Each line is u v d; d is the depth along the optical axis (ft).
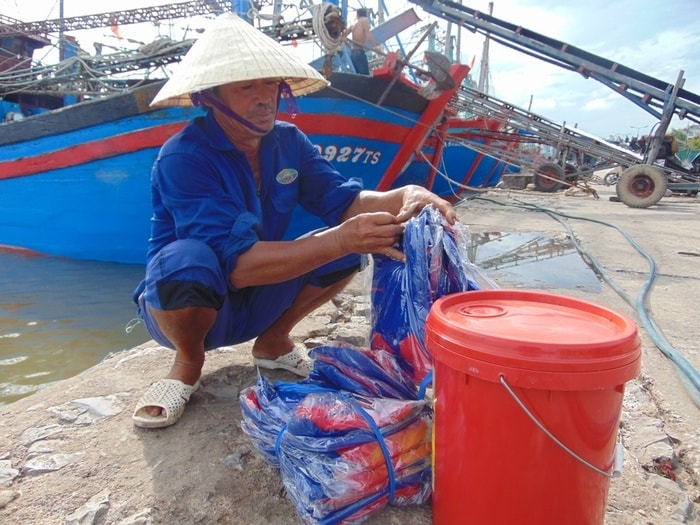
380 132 23.11
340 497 4.52
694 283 13.93
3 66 39.06
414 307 5.32
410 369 5.42
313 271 7.29
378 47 24.97
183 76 6.04
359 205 7.08
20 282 20.61
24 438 6.22
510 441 3.76
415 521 4.87
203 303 5.89
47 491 5.29
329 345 5.68
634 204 35.63
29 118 21.66
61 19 32.89
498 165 57.88
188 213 6.03
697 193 46.70
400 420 4.88
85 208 22.38
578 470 3.75
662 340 9.13
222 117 6.22
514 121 45.06
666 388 7.49
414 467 4.91
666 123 38.11
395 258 5.56
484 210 32.17
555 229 23.89
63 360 12.75
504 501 3.87
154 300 6.04
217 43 6.06
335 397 4.96
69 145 21.20
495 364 3.63
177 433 6.31
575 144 42.52
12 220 24.43
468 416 3.91
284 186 7.02
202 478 5.49
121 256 23.70
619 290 12.89
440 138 30.96
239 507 5.10
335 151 22.26
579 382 3.49
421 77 23.54
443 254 5.43
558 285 13.83
